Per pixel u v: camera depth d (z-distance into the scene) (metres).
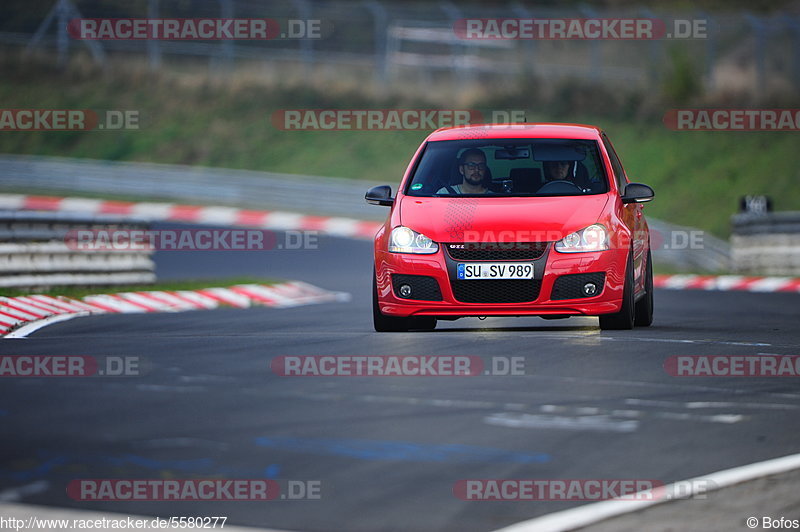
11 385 23.23
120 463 16.12
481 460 16.80
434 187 36.31
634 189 36.16
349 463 16.44
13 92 155.00
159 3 160.38
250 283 61.44
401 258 33.94
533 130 37.97
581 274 33.41
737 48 143.88
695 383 24.69
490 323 39.56
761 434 19.14
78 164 135.62
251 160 142.00
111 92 155.75
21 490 14.64
